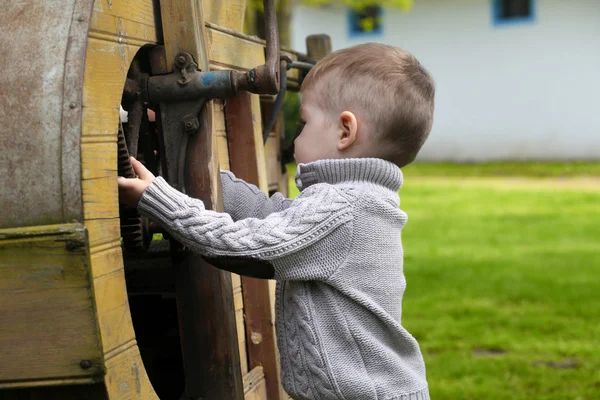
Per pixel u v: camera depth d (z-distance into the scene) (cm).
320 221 154
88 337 118
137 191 144
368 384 158
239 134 198
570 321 466
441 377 378
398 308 170
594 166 1282
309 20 1448
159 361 195
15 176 118
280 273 152
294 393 164
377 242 161
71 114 118
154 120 171
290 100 1061
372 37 1439
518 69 1363
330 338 159
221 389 161
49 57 120
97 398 124
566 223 806
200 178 152
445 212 895
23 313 118
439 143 1429
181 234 146
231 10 205
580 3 1305
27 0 125
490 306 500
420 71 174
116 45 131
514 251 673
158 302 200
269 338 197
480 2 1370
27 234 116
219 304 160
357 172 163
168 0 149
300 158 173
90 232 120
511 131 1381
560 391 360
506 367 391
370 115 166
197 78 148
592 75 1316
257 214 181
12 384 120
